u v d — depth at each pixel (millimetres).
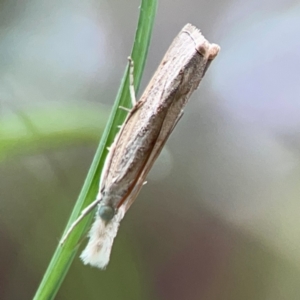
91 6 125
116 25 127
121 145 101
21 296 125
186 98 101
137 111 100
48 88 122
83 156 123
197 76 101
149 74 128
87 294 122
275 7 131
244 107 133
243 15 132
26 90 120
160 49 128
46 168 122
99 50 127
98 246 103
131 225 134
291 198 132
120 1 126
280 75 130
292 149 132
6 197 123
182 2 129
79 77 124
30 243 124
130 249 132
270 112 132
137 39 99
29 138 108
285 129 132
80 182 124
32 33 121
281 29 130
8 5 120
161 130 101
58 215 123
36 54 121
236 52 132
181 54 101
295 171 132
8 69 119
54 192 123
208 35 132
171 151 134
